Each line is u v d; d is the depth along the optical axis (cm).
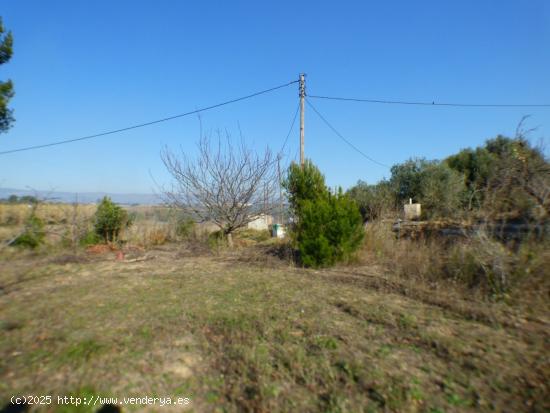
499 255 715
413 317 596
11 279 944
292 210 1451
